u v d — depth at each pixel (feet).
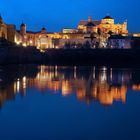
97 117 105.60
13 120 99.81
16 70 391.24
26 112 113.60
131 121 99.35
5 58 533.14
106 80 264.31
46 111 116.16
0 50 522.06
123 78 284.20
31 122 97.40
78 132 85.46
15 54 588.50
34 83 229.86
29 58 645.10
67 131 86.53
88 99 149.38
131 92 180.04
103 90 190.29
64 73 349.61
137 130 87.71
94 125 93.91
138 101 143.54
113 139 78.43
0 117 104.17
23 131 86.22
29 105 129.08
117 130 87.56
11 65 537.24
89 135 82.33
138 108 123.75
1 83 221.87
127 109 121.29
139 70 421.18
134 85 223.51
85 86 214.28
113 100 146.82
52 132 85.40
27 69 422.41
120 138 79.36
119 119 102.12
